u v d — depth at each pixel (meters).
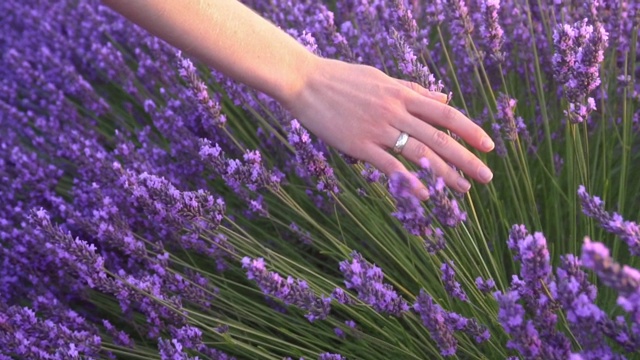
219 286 1.32
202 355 1.22
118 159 1.53
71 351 1.05
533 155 1.35
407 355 1.12
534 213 1.18
